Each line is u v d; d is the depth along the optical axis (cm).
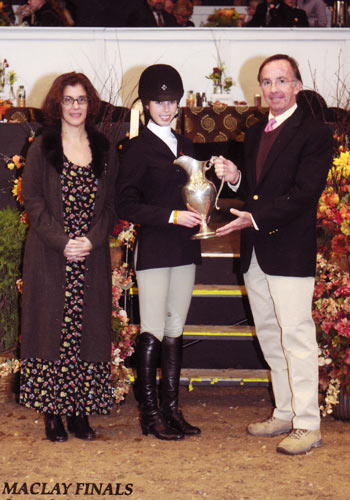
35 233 348
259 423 366
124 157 346
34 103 738
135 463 327
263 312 357
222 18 733
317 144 331
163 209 337
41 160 343
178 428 361
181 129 630
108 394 357
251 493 296
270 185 338
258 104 679
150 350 356
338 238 390
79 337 350
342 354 377
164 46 733
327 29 725
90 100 347
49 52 731
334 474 316
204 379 408
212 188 339
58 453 339
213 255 447
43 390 348
